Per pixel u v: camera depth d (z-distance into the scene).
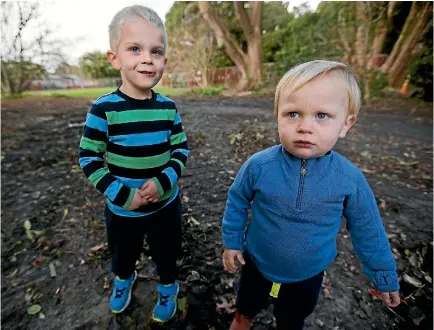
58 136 4.42
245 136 4.38
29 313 1.46
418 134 4.90
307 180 0.89
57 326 1.39
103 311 1.47
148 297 1.54
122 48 1.00
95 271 1.73
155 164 1.12
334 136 0.80
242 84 13.34
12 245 1.93
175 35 15.70
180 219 1.34
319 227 0.92
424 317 1.46
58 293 1.58
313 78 0.76
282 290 1.06
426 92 8.16
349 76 0.82
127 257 1.28
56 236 2.04
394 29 10.52
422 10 8.78
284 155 0.91
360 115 6.57
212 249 1.91
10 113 6.20
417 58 8.38
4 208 2.37
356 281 1.67
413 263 1.79
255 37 12.93
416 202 2.48
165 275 1.36
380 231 0.93
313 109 0.77
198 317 1.44
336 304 1.52
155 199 1.09
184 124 5.27
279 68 11.21
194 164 3.31
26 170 3.13
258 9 12.56
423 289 1.61
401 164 3.38
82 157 1.04
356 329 1.40
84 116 6.04
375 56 10.05
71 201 2.51
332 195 0.88
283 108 0.81
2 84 10.16
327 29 9.00
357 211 0.91
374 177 3.00
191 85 16.28
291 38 11.09
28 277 1.68
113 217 1.18
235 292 1.58
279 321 1.18
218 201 2.50
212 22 12.76
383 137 4.67
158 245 1.28
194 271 1.72
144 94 1.08
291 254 0.95
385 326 1.42
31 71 10.39
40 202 2.48
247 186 0.99
